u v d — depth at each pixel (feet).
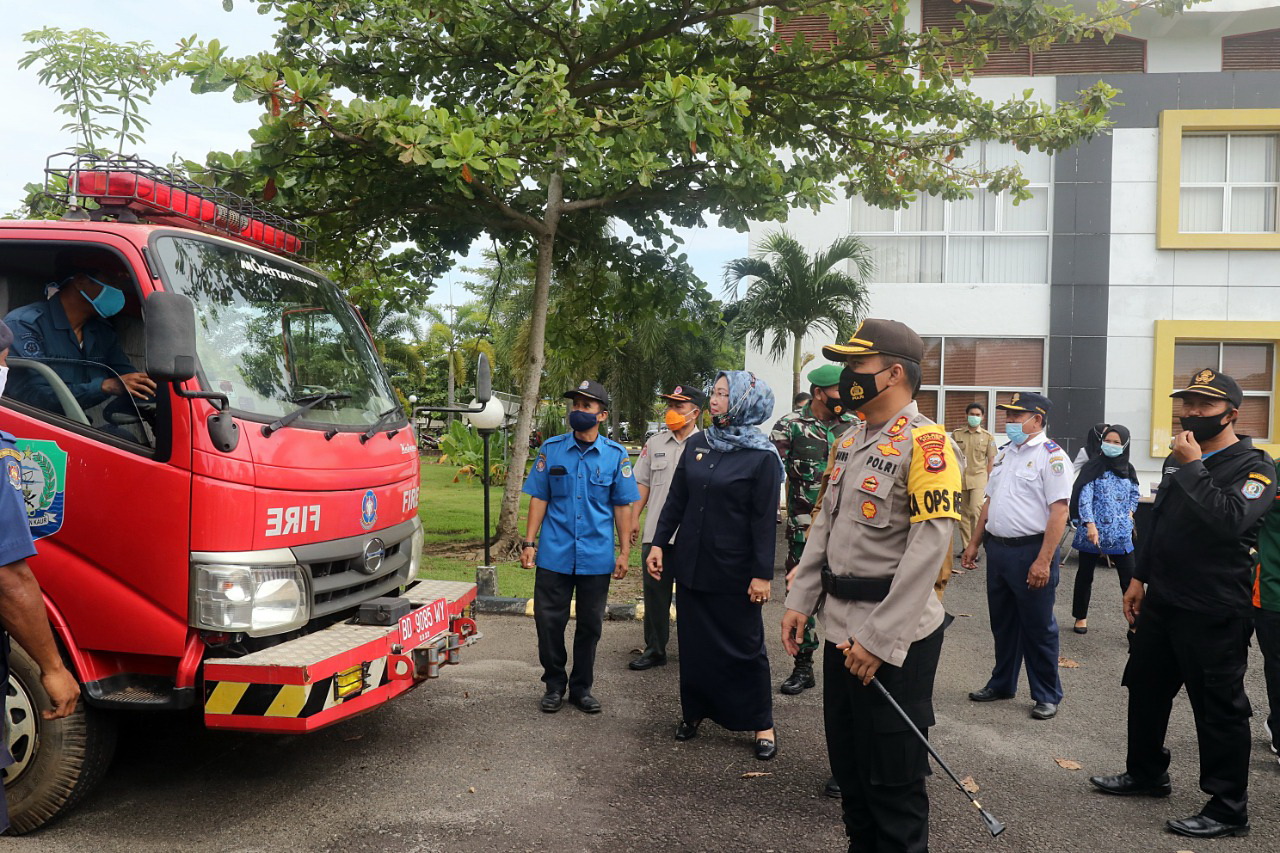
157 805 12.95
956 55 30.45
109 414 12.03
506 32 29.66
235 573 11.56
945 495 9.77
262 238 15.74
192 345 11.08
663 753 15.53
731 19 30.32
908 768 10.02
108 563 11.71
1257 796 14.33
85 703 11.88
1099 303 50.29
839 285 45.44
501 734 16.21
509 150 25.07
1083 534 25.25
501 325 86.99
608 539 17.65
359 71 29.58
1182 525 13.14
